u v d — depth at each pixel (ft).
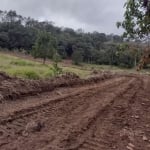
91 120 32.50
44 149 21.94
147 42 31.83
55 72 83.10
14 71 66.33
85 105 41.32
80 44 392.88
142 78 129.29
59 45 390.21
